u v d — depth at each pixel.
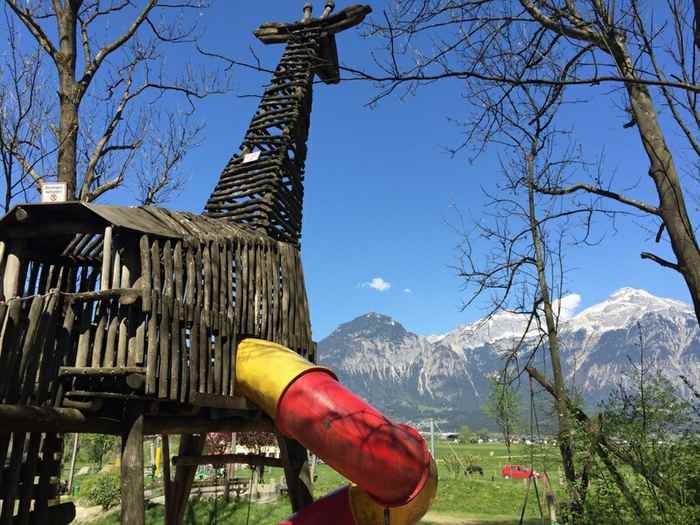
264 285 9.77
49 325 6.71
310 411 7.91
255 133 11.84
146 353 6.91
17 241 7.81
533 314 12.19
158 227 7.79
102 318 6.97
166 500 9.94
